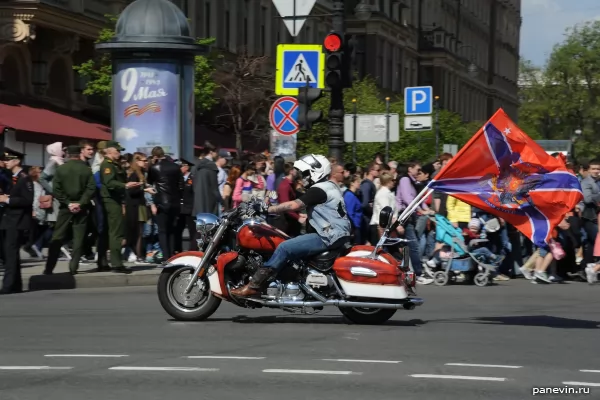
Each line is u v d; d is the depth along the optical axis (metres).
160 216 29.39
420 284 29.61
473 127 87.25
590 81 142.50
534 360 15.15
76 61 57.00
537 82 145.75
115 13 58.97
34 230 33.41
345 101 57.19
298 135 52.81
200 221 19.17
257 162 33.94
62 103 55.88
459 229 29.27
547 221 18.41
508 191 18.45
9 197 24.75
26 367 14.16
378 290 18.64
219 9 73.75
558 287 28.89
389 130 35.94
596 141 142.50
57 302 22.83
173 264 19.11
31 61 53.38
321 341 16.83
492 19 165.62
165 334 17.55
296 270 18.75
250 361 14.72
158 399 12.06
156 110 33.69
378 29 103.50
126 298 23.73
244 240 18.61
